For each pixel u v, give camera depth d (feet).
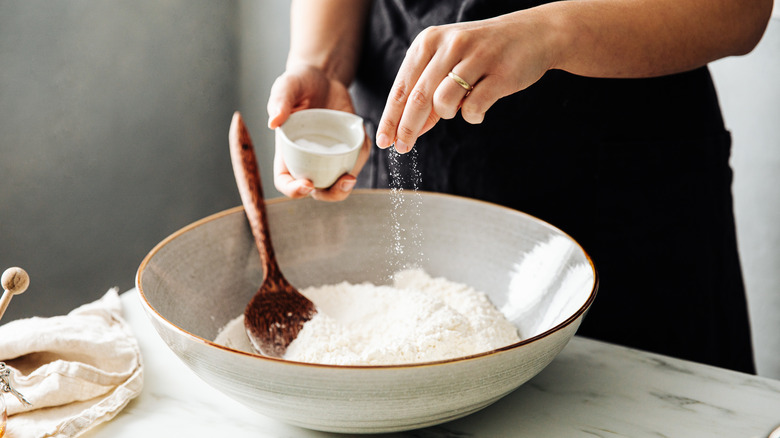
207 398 2.16
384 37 2.87
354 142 2.45
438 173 2.87
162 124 4.76
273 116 2.44
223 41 5.00
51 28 3.96
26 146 4.00
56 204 4.22
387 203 2.60
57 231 4.26
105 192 4.49
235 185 5.44
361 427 1.91
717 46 2.42
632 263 2.82
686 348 2.87
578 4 2.22
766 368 3.88
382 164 2.96
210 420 2.08
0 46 3.80
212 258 2.42
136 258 4.82
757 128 3.62
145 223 4.82
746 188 3.72
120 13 4.27
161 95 4.69
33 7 3.87
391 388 1.80
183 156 4.97
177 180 4.98
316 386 1.81
